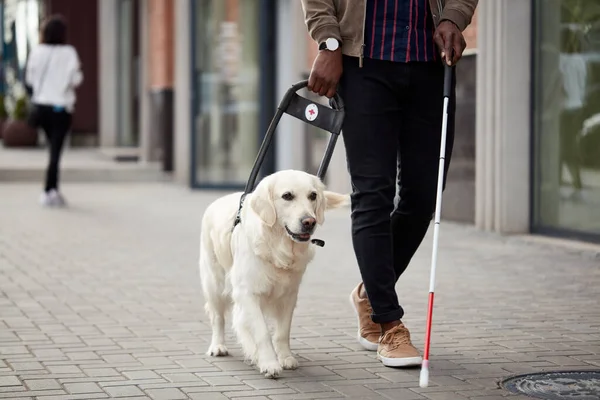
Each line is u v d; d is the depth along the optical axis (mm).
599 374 5879
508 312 7828
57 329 7285
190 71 19078
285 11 18266
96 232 13000
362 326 6594
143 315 7824
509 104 12234
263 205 5691
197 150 19203
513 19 12148
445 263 10305
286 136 18375
